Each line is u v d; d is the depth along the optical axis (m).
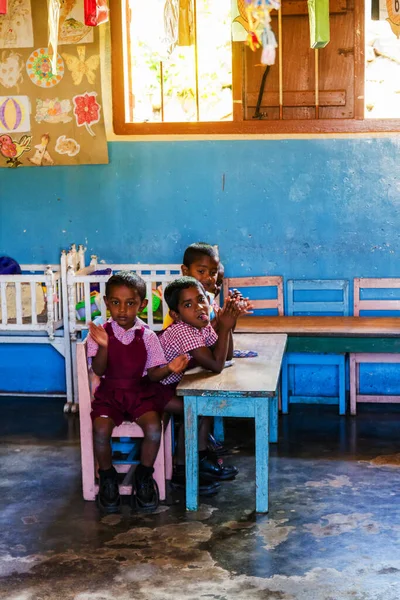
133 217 5.55
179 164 5.46
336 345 4.91
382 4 4.07
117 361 3.71
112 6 5.28
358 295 5.41
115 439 4.21
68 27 5.30
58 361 5.61
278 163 5.39
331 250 5.45
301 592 2.94
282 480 4.05
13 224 5.64
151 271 5.49
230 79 5.71
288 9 5.19
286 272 5.51
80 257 5.52
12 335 5.32
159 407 3.72
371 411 5.31
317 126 5.31
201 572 3.09
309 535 3.40
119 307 3.67
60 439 4.75
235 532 3.44
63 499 3.84
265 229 5.48
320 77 5.27
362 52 5.20
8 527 3.53
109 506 3.67
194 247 4.33
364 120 5.27
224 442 4.69
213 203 5.48
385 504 3.71
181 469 4.01
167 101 5.75
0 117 5.46
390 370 5.48
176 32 4.35
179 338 3.81
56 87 5.39
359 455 4.42
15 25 5.33
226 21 5.65
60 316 5.38
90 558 3.22
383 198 5.37
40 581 3.04
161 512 3.67
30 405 5.45
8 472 4.22
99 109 5.38
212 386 3.52
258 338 4.51
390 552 3.24
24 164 5.52
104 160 5.46
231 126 5.37
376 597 2.90
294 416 5.23
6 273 5.38
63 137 5.45
